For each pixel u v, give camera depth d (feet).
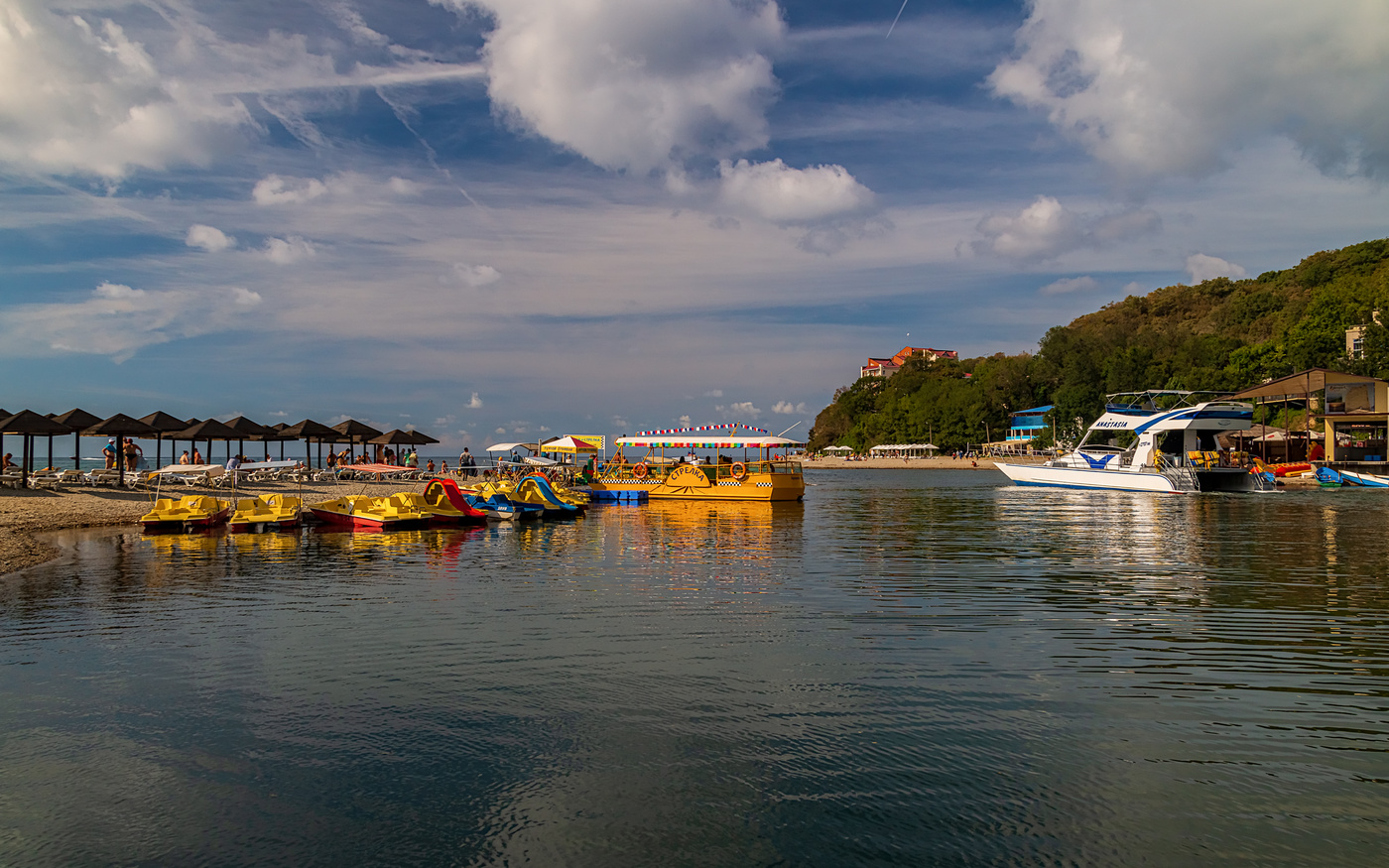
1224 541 73.92
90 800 19.86
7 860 17.03
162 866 16.89
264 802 19.77
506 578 52.03
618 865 16.89
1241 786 20.52
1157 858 17.16
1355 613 40.29
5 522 81.61
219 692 27.73
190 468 89.15
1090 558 61.98
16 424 99.96
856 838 17.95
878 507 125.18
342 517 88.74
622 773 21.33
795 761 22.03
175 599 44.57
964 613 40.47
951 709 26.00
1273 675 29.63
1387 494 146.82
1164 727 24.44
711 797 19.98
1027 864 16.94
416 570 55.83
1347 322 237.66
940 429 423.64
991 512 113.19
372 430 171.32
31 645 34.14
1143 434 162.50
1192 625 37.73
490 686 28.32
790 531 85.25
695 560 60.85
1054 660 31.65
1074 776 21.07
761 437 132.67
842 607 42.01
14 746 23.09
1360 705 26.30
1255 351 268.82
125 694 27.53
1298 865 16.89
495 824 18.63
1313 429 217.36
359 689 28.04
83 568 56.80
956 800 19.77
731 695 27.37
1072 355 357.00
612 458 145.28
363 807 19.48
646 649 33.40
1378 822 18.63
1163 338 374.84
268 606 42.55
